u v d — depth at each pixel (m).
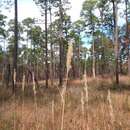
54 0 34.53
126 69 57.62
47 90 20.56
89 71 55.84
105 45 56.59
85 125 7.46
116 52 29.59
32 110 10.44
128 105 11.83
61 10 35.72
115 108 11.14
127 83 28.22
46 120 8.31
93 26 51.09
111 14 38.19
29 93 17.00
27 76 20.83
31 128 7.53
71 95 15.62
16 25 22.95
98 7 39.03
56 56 56.34
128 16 37.69
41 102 13.09
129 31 39.09
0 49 47.38
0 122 8.27
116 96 14.91
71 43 3.81
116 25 29.83
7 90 18.95
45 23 34.28
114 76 37.91
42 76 56.88
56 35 42.91
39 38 56.03
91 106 11.59
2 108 10.75
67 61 3.85
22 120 8.45
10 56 52.88
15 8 23.03
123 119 9.17
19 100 12.35
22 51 59.09
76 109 10.77
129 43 40.62
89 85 27.50
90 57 60.25
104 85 27.28
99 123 7.80
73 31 46.84
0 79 23.77
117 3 30.27
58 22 39.47
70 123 8.10
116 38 29.80
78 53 56.03
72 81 32.12
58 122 8.09
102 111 9.26
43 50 58.56
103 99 13.51
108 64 63.44
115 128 7.55
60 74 34.28
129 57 42.97
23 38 57.44
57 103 12.45
